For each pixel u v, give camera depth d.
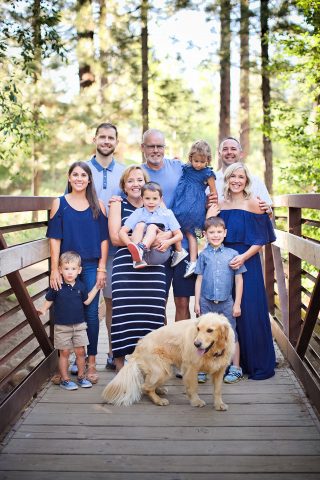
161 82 18.17
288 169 11.09
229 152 5.17
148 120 17.75
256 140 23.78
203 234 4.90
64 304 4.36
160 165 5.01
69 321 4.36
